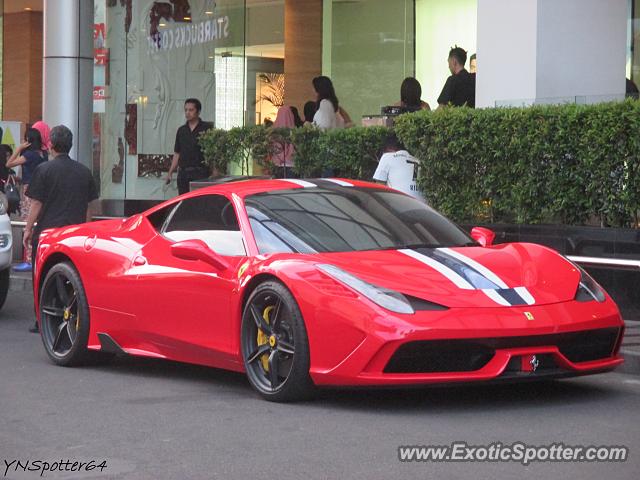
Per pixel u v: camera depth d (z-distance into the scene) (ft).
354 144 40.65
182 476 16.22
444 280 20.52
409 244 22.74
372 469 16.34
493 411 20.30
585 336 20.70
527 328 19.72
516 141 33.76
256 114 59.00
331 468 16.46
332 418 19.89
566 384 23.24
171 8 57.77
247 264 22.22
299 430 19.01
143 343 25.09
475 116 35.01
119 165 58.75
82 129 54.49
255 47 58.90
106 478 16.22
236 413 20.57
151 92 58.03
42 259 27.68
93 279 26.09
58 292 27.35
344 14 59.00
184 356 23.99
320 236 22.56
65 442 18.57
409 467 16.40
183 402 21.84
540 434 18.39
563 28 38.24
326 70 59.77
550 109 32.99
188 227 24.66
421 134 36.73
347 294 20.11
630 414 20.04
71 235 27.35
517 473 15.97
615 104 31.35
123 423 19.95
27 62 92.38
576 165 32.58
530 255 22.29
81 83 54.39
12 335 32.17
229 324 22.43
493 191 35.01
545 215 33.73
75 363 26.86
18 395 22.95
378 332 19.51
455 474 15.97
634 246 30.94
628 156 31.24
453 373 19.66
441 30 55.31
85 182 32.58
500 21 38.91
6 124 61.93
